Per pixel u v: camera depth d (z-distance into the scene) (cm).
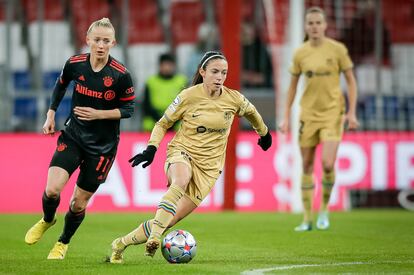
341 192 6275
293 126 5853
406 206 6384
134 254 3183
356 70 6981
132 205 5988
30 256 3166
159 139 2872
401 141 6388
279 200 6138
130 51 7225
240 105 2920
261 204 6119
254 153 6144
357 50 6994
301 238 3909
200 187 2877
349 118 4334
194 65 6962
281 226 4609
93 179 2920
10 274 2600
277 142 6181
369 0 7006
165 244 2838
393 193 6381
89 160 2906
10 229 4434
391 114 6838
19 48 7150
